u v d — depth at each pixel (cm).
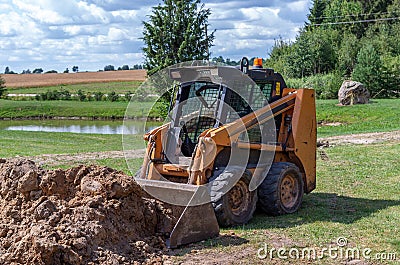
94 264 654
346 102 4025
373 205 1058
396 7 7781
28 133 2970
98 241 692
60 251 647
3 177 781
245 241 804
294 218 948
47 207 710
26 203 744
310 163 1045
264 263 711
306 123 1027
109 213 738
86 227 695
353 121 3512
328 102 4231
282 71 5925
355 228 882
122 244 722
